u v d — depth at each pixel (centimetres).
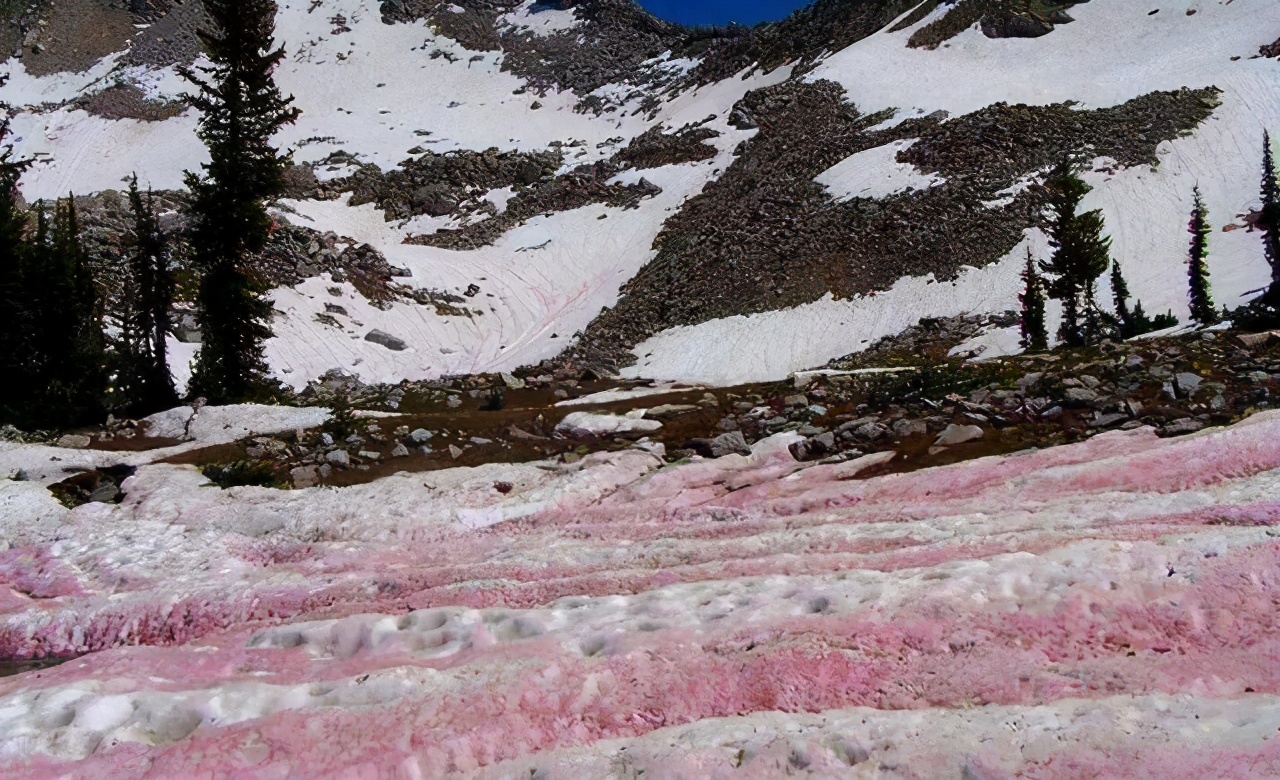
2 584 1196
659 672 744
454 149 9781
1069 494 1168
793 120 8481
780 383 2241
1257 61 7512
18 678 836
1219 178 5934
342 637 876
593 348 5519
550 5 13725
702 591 897
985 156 6550
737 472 1542
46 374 2461
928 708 682
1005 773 566
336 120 10812
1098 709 621
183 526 1348
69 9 11844
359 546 1260
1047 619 761
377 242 7744
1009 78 8475
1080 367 1872
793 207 6638
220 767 643
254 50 2903
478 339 5988
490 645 820
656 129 9819
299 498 1451
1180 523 975
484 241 7788
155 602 1070
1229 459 1180
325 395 2969
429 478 1536
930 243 5681
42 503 1423
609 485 1491
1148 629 748
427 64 12700
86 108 9962
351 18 13588
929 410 1761
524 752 669
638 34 12950
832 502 1282
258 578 1141
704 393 2203
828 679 718
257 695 738
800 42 10744
